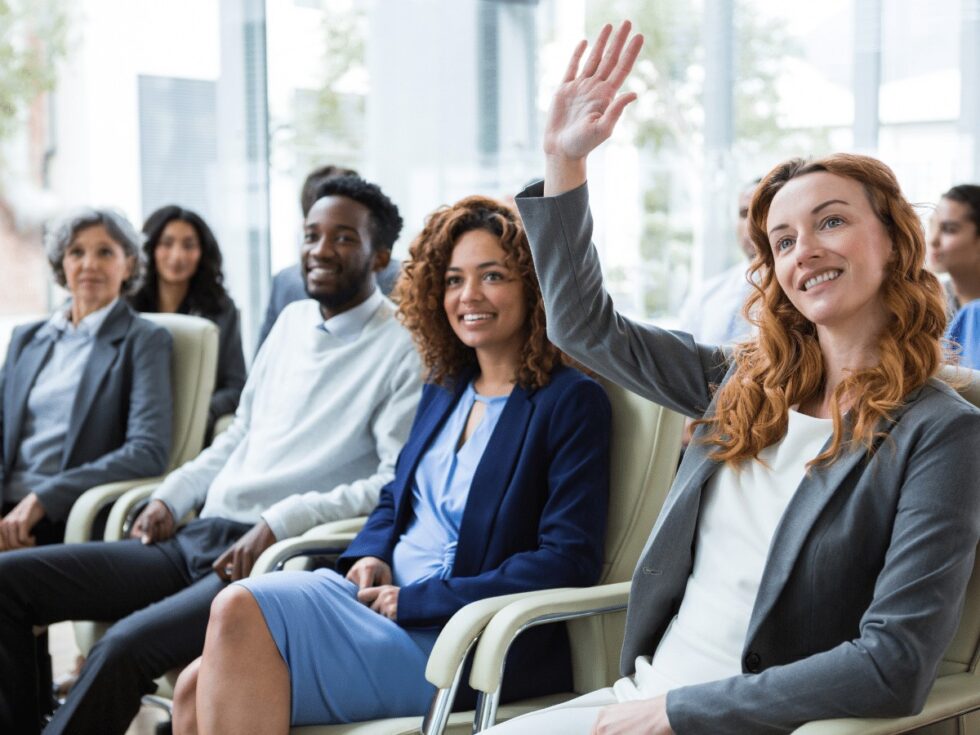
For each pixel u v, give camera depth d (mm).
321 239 2650
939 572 1367
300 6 4547
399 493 2234
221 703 1863
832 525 1468
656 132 4797
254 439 2750
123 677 2295
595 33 4809
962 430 1409
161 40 4453
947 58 4680
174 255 4031
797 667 1394
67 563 2605
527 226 1758
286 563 2447
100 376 3092
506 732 1618
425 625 1984
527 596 1882
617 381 1829
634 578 1705
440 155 4754
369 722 1922
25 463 3146
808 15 4688
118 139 4449
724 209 4754
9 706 2566
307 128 4594
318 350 2707
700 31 4758
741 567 1570
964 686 1490
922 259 1532
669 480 2074
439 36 4719
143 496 2900
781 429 1604
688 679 1582
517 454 2061
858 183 1523
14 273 4410
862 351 1552
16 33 4320
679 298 4848
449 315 2191
